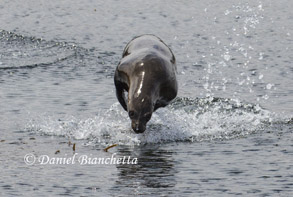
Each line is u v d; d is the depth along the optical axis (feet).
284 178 116.57
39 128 149.28
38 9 303.68
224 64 214.69
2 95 175.52
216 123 153.48
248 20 282.56
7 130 147.23
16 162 126.11
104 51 229.45
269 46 238.68
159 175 118.62
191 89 185.37
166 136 143.74
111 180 116.16
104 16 289.74
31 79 192.75
